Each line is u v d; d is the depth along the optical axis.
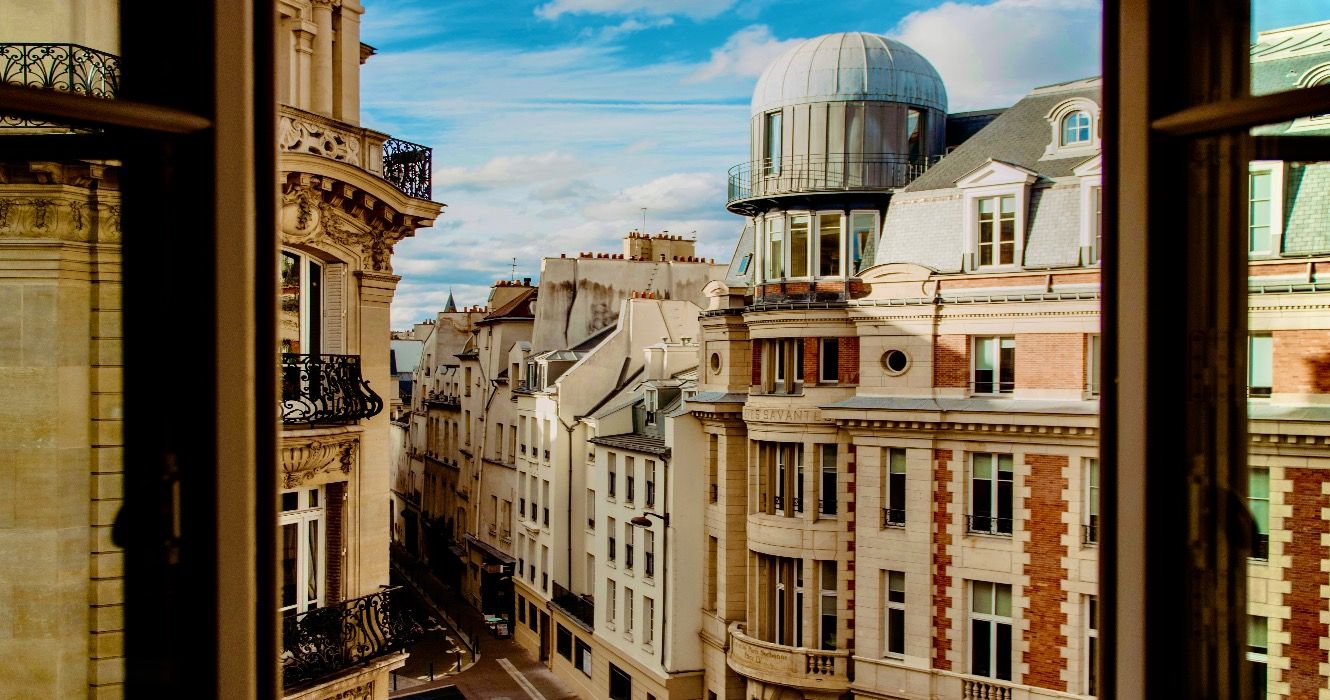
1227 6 3.31
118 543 3.35
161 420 3.26
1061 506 23.39
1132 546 3.35
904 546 25.75
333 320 14.53
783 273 29.77
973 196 25.52
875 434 26.25
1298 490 5.14
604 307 51.59
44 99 2.88
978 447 24.66
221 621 3.19
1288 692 3.76
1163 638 3.31
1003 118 27.39
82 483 5.79
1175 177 3.28
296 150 13.65
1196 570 3.34
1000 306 24.42
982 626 24.92
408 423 71.81
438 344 67.56
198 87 3.15
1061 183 24.38
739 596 31.45
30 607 5.38
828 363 28.12
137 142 3.21
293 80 14.18
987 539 24.56
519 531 48.00
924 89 30.28
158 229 3.23
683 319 46.00
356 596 14.46
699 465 33.03
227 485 3.20
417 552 66.81
